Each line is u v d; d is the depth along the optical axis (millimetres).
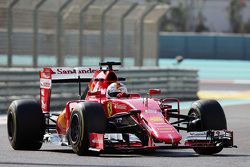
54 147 38531
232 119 57312
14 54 71938
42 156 33469
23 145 36312
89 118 32438
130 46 85625
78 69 37750
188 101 78000
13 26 71562
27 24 72812
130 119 34094
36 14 73250
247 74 134625
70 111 35312
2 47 71250
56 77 37281
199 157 33031
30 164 30469
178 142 31562
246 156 33812
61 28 75750
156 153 34844
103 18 81688
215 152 34250
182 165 29906
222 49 165500
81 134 32594
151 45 88125
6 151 36000
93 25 80875
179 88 79188
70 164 30344
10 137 37000
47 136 36500
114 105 34406
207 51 165625
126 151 35312
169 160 31641
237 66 152500
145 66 87500
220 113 34281
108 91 35188
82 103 33000
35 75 64875
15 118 36062
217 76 128875
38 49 74125
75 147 33281
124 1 83438
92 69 38062
